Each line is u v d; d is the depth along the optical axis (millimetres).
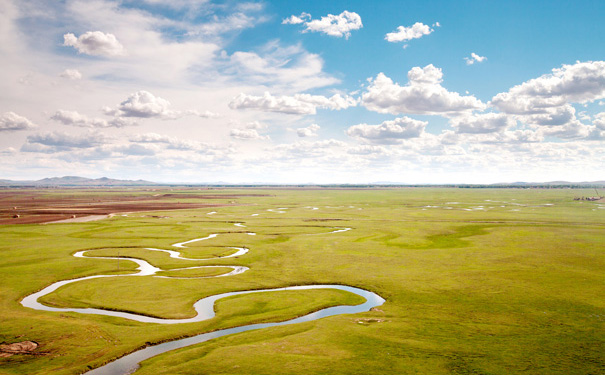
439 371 28125
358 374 27734
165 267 61250
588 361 29406
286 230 99625
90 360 30328
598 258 64188
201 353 31297
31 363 29859
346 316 39844
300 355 30703
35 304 44125
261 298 46031
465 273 55875
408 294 46875
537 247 74062
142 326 37375
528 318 38406
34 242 80875
